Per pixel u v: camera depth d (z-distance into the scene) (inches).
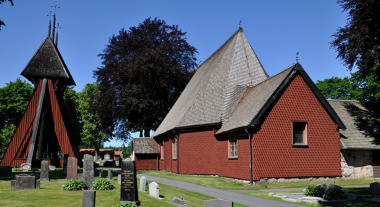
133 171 532.7
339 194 617.0
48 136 1349.7
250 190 763.4
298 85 938.7
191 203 565.0
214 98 1173.1
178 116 1337.4
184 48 1908.2
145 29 1879.9
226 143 1035.9
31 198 548.1
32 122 1187.9
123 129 2158.0
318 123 943.7
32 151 1130.0
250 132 874.8
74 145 1328.7
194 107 1210.6
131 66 1690.5
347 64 1031.6
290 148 903.7
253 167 861.8
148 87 1836.9
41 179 808.9
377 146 1009.5
